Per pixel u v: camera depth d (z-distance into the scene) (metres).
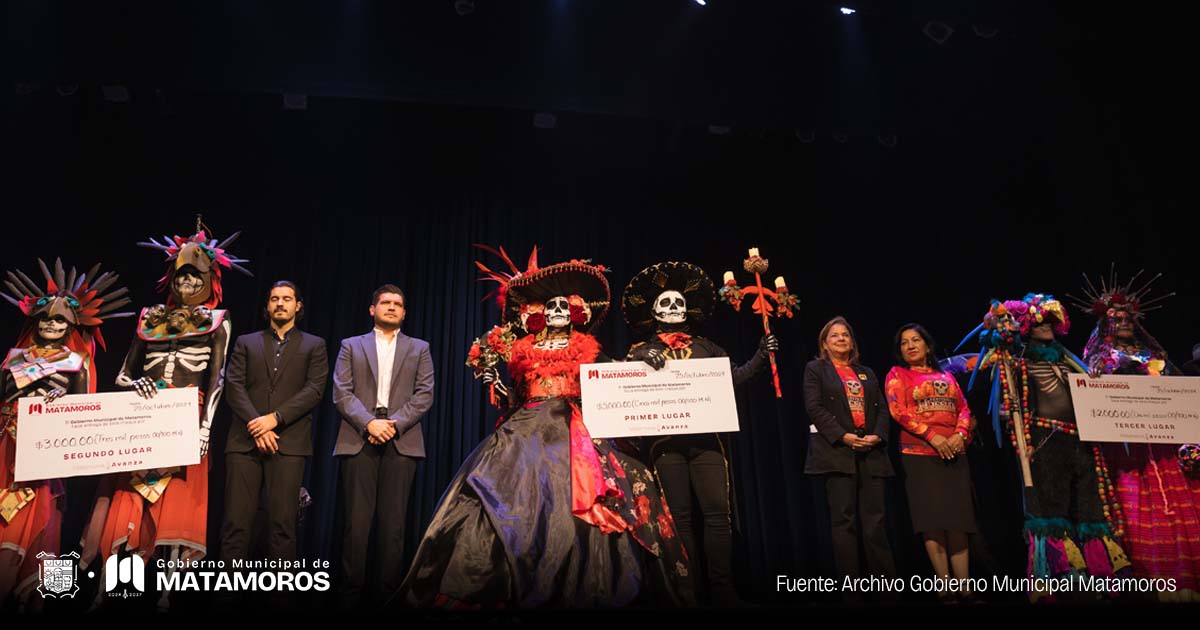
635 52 6.21
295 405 4.38
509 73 6.27
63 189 6.52
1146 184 6.35
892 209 7.75
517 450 4.16
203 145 6.91
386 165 7.16
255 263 6.65
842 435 4.44
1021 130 7.00
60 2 5.48
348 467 4.45
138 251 6.51
